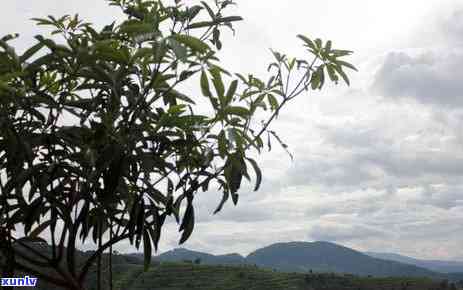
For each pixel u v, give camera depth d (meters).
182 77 2.75
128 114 2.80
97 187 2.83
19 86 2.78
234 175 2.88
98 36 2.97
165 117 2.80
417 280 107.56
